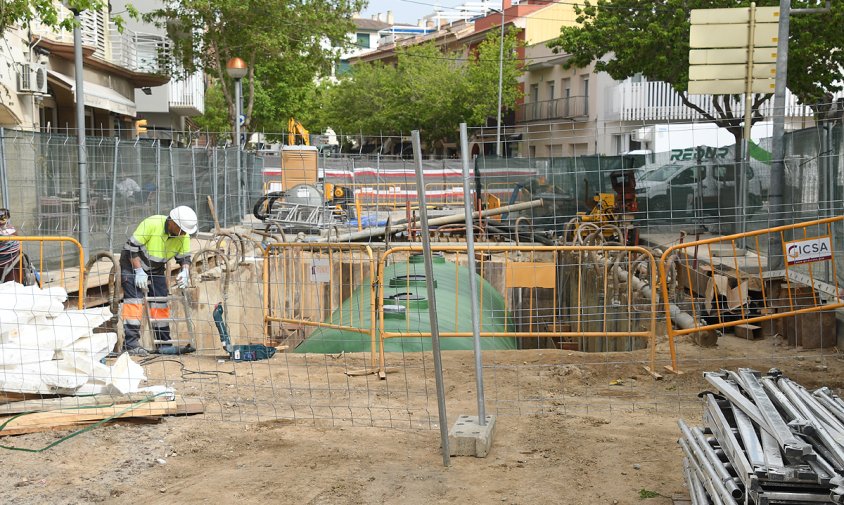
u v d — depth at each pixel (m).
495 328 11.47
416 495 5.41
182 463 5.96
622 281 12.87
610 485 5.57
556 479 5.67
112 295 10.11
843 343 9.55
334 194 21.28
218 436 6.50
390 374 8.51
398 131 50.97
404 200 24.17
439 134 49.25
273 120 44.69
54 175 13.75
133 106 30.17
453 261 15.60
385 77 51.78
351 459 6.03
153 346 9.66
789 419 4.75
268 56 32.09
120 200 15.79
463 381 8.25
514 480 5.66
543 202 19.16
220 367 8.78
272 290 12.98
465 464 5.95
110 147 15.45
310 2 31.56
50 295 7.56
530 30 48.97
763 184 15.30
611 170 17.72
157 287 9.77
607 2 26.30
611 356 9.28
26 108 19.20
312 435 6.55
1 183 12.34
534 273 8.84
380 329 8.43
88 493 5.42
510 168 19.28
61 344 7.14
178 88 36.38
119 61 28.59
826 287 10.66
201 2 29.05
